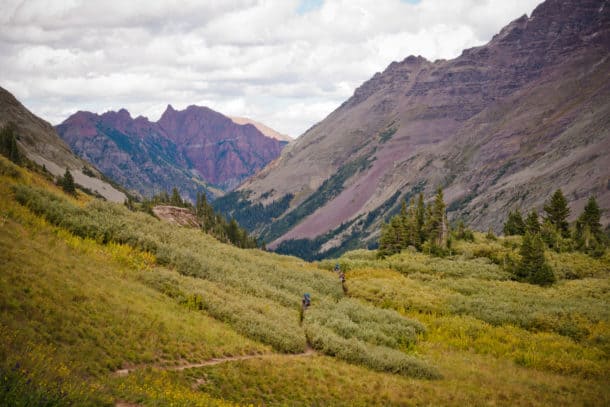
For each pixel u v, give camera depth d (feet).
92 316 49.98
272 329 74.54
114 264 78.23
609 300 128.47
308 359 67.26
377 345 85.97
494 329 101.04
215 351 57.36
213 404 42.47
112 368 42.91
